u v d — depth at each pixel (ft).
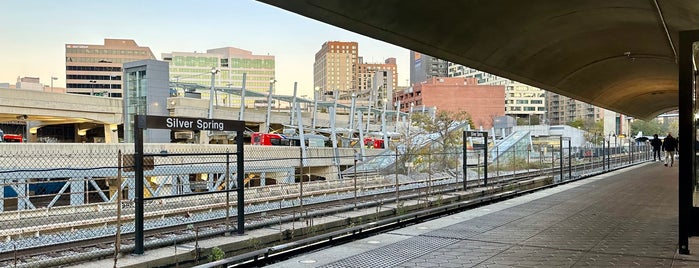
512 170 107.55
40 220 47.83
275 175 102.12
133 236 40.55
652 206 44.86
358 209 52.90
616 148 137.49
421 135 148.05
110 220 43.65
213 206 52.60
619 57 87.20
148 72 187.32
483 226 34.71
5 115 167.32
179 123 32.65
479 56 65.46
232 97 488.02
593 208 43.78
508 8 51.65
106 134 192.24
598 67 94.48
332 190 70.23
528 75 82.53
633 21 57.88
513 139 135.64
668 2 45.27
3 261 31.89
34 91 159.74
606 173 96.63
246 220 44.16
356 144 226.99
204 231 38.11
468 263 24.32
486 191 70.08
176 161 89.97
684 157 25.25
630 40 71.10
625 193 56.34
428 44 57.00
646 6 49.80
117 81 551.59
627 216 38.96
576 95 116.47
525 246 28.09
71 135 249.14
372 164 107.34
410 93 581.12
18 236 41.27
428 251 27.04
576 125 437.58
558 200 50.08
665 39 66.08
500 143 136.05
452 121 176.96
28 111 158.92
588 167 114.21
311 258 25.58
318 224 43.42
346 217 46.93
